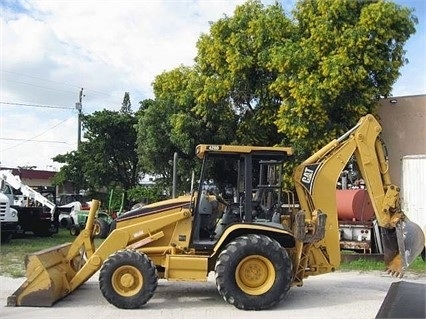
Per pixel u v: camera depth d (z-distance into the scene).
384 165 9.92
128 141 32.69
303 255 9.41
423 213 16.06
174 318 8.08
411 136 19.83
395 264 9.71
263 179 9.40
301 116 17.66
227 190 9.53
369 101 17.94
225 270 8.62
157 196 25.02
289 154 9.30
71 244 10.16
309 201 9.67
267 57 18.55
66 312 8.40
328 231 9.62
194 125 20.30
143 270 8.68
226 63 19.77
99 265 9.21
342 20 18.22
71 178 34.03
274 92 18.78
